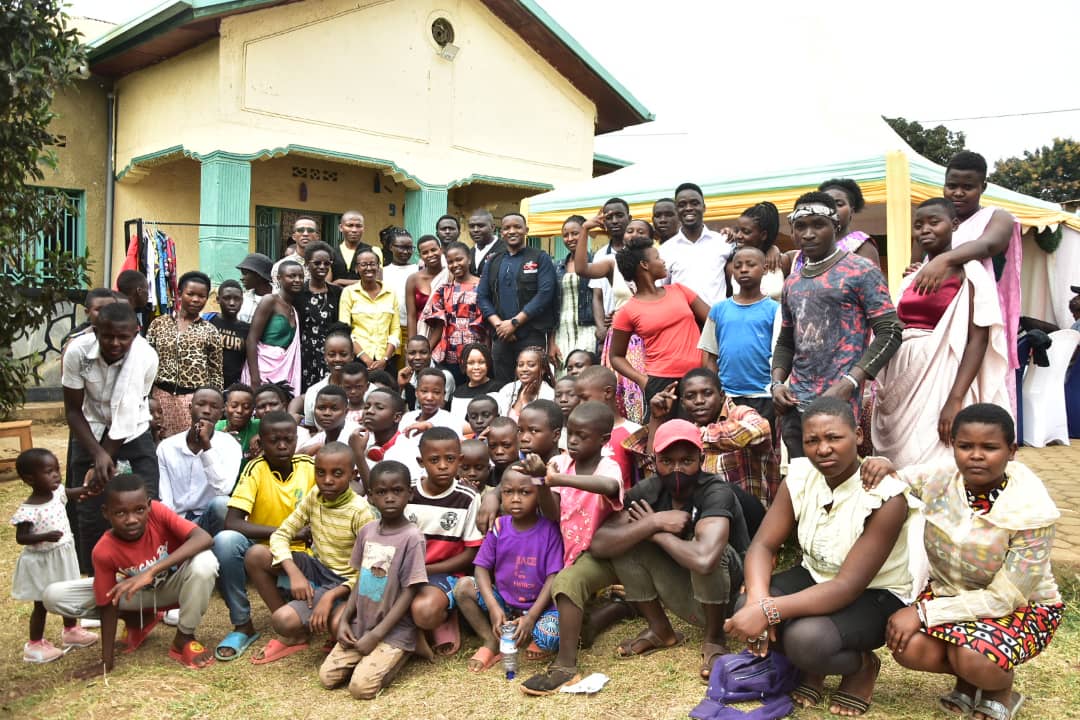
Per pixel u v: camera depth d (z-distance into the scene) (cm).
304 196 1257
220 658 380
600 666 361
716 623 355
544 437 395
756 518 416
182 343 558
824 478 318
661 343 488
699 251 552
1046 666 352
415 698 337
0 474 720
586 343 666
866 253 473
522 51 1359
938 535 304
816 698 317
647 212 768
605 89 1452
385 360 668
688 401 427
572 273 675
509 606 386
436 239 702
